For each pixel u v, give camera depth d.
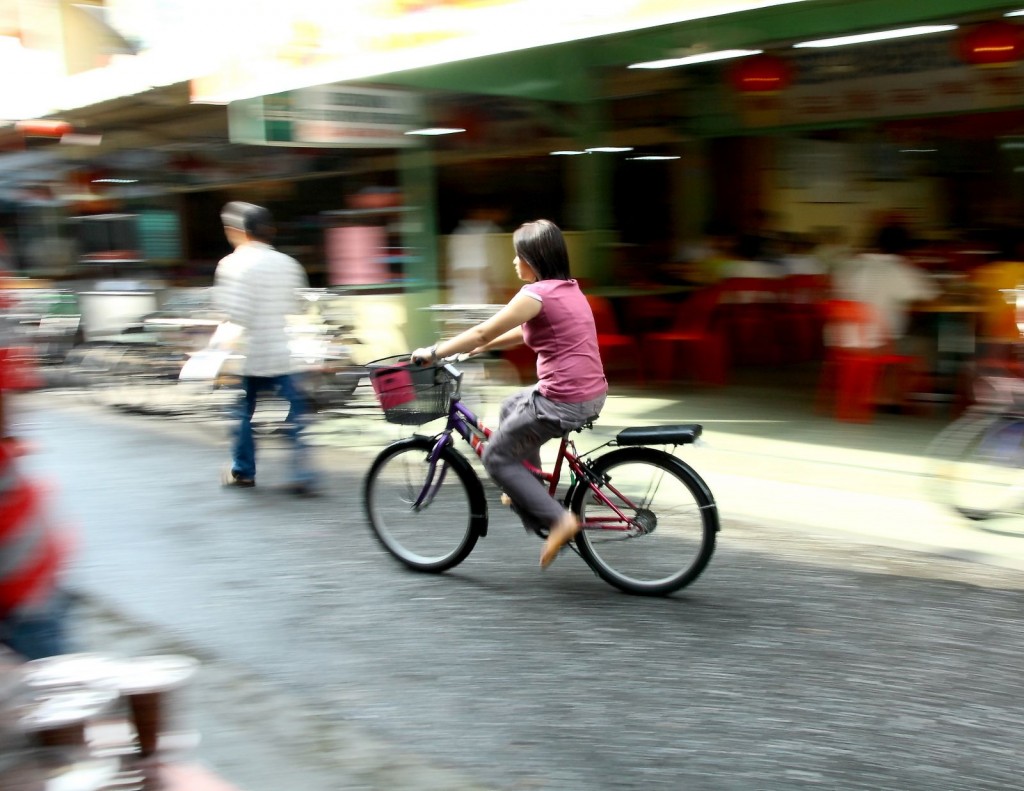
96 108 12.02
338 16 7.87
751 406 8.84
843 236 11.45
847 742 3.28
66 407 10.02
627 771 3.13
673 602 4.50
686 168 12.45
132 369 9.52
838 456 6.98
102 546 5.52
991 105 10.10
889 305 7.95
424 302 10.15
